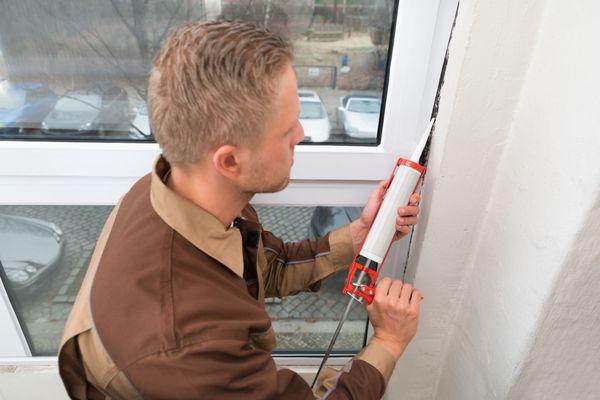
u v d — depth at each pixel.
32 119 0.80
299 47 0.76
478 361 0.84
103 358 0.51
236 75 0.49
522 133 0.67
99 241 0.67
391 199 0.71
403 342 0.72
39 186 0.85
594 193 0.54
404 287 0.72
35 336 1.10
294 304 1.11
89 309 0.54
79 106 0.79
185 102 0.51
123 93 0.79
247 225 0.73
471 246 0.83
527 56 0.64
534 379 0.74
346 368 0.69
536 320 0.66
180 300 0.53
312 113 0.82
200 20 0.73
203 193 0.60
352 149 0.83
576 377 0.75
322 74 0.78
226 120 0.51
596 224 0.56
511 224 0.71
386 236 0.71
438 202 0.76
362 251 0.72
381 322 0.72
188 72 0.50
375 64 0.78
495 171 0.74
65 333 0.56
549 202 0.61
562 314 0.66
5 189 0.85
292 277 0.87
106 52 0.75
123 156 0.81
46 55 0.74
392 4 0.72
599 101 0.52
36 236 0.95
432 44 0.73
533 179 0.65
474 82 0.65
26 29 0.72
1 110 0.78
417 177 0.71
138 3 0.71
